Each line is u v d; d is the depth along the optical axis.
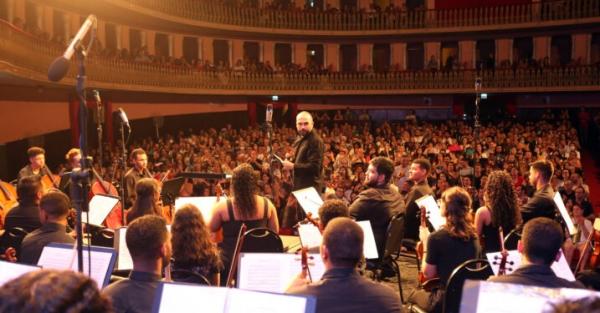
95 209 7.10
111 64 20.77
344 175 15.14
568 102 28.62
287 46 32.09
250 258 4.32
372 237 5.67
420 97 30.55
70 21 22.61
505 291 2.88
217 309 3.06
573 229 6.43
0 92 17.70
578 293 2.79
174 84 24.77
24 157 19.12
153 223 3.65
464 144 20.09
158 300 3.15
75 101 20.72
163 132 26.34
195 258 4.68
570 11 27.17
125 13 23.30
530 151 19.39
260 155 18.39
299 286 3.59
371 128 28.50
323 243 3.58
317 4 31.97
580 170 16.88
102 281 4.07
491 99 29.06
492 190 6.09
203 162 17.69
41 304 1.67
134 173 9.06
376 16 29.92
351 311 3.45
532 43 30.38
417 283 7.66
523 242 3.75
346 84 29.38
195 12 26.34
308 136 8.08
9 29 13.04
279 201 12.42
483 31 29.22
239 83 27.62
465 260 5.07
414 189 7.59
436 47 31.47
